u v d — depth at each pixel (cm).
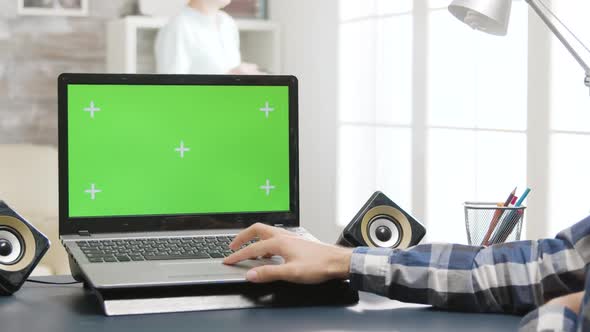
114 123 137
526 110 266
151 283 112
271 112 143
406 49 335
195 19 378
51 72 428
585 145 240
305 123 412
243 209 142
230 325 104
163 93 139
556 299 84
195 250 128
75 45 429
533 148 263
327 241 397
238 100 141
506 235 145
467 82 298
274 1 432
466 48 299
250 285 118
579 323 78
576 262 108
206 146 140
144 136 138
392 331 101
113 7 431
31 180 311
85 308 113
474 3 154
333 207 391
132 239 133
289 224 143
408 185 336
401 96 339
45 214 306
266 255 120
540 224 260
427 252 114
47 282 132
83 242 131
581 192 243
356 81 371
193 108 140
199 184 140
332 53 388
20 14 422
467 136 299
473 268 112
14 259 122
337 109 386
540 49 257
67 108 136
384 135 352
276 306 114
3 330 101
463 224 303
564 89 248
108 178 137
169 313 110
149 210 138
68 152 135
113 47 418
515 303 110
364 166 368
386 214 139
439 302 112
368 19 360
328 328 102
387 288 113
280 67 421
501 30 159
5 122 425
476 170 295
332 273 113
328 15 390
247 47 438
